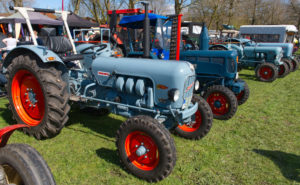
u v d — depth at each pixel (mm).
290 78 9281
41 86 3105
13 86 3502
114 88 3092
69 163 2834
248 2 29641
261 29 18000
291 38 18031
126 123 2619
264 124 4340
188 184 2557
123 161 2695
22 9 3320
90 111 4461
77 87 3666
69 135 3590
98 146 3281
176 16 5211
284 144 3543
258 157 3152
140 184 2533
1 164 1577
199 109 3523
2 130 1631
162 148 2383
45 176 1469
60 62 3234
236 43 10578
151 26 6469
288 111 5086
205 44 5754
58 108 3104
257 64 9320
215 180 2633
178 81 2578
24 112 3578
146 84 2826
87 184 2492
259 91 7027
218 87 4582
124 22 6613
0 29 11305
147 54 3174
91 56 3717
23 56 3266
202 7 20297
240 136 3818
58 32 10883
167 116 2840
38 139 3357
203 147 3410
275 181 2645
